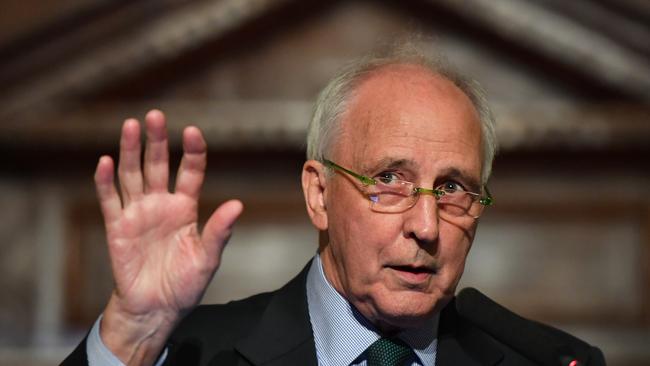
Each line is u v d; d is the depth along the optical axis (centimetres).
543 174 927
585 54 882
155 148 221
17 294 919
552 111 880
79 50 870
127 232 220
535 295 927
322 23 895
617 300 924
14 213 923
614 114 878
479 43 898
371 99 238
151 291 219
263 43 892
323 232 253
